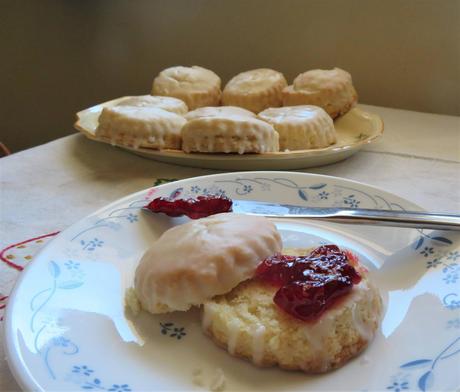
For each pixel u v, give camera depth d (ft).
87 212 0.97
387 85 1.66
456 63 1.55
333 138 1.28
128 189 1.07
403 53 1.60
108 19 2.05
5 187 1.08
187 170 1.16
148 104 1.32
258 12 1.76
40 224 0.93
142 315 0.63
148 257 0.65
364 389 0.53
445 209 0.97
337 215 0.78
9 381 0.58
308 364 0.55
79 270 0.68
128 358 0.57
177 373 0.56
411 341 0.58
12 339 0.54
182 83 1.49
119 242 0.76
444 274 0.66
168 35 1.96
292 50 1.76
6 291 0.73
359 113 1.41
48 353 0.54
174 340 0.60
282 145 1.22
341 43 1.67
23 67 2.28
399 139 1.35
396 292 0.67
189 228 0.68
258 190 0.90
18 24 2.20
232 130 1.10
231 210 0.82
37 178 1.12
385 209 0.82
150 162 1.21
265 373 0.56
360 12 1.61
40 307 0.60
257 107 1.47
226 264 0.62
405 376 0.52
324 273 0.59
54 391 0.50
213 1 1.82
